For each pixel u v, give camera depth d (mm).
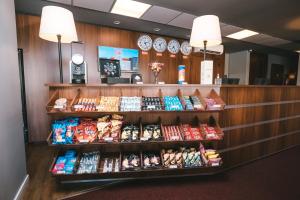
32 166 2861
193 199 2104
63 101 2129
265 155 3424
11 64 2029
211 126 2570
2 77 1791
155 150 2543
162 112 2424
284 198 2182
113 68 2406
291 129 3953
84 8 3488
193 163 2338
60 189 2205
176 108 2312
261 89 3166
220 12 3686
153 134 2285
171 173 2457
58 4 3314
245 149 3047
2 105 1763
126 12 3738
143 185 2342
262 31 4898
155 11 3645
